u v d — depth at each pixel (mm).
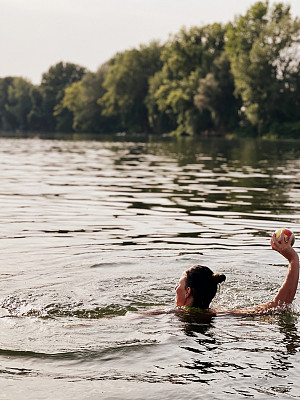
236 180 16297
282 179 16703
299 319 4309
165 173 18547
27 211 10133
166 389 3039
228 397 2945
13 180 15797
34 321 4219
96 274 5656
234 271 5859
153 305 4703
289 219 9422
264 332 3996
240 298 4934
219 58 68438
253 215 9828
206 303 4551
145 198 12133
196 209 10539
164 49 82250
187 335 3908
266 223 9016
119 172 18844
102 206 10859
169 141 53250
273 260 6398
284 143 47688
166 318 4285
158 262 6223
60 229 8367
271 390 3033
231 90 67500
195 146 41219
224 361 3432
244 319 4285
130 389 3045
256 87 60656
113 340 3814
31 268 5875
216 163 23625
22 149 36500
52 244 7207
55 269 5848
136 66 84688
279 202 11609
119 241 7477
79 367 3355
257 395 2971
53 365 3385
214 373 3250
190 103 70688
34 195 12445
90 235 7895
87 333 3955
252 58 60031
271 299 4930
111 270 5832
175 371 3283
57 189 13656
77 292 5012
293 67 61594
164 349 3631
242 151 34125
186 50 73250
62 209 10406
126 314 4391
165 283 5367
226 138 63844
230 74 67062
